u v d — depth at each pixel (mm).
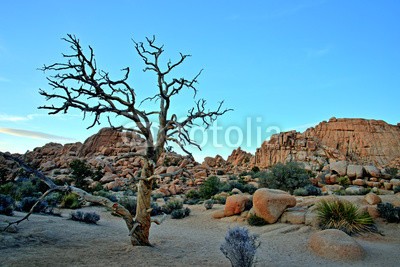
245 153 93062
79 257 8359
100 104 9375
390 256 10594
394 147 87125
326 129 95375
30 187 27734
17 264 7219
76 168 44094
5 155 8891
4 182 51250
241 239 7449
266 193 16875
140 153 10062
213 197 31375
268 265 8891
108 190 44375
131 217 10008
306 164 59312
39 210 17203
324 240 10938
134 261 8258
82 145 82625
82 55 9125
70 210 22281
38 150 90188
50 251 8750
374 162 82750
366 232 14000
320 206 15594
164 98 10766
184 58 11008
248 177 49312
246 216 18172
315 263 9523
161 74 10750
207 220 19453
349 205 15008
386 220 15336
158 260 8484
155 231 15383
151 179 9883
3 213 13781
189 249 10633
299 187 27469
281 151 73250
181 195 40594
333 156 68375
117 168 62094
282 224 15688
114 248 9680
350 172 39750
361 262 9828
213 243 12289
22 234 10188
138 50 10859
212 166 80812
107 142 82938
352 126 93875
